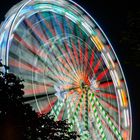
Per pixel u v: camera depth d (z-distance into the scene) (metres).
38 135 17.83
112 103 47.19
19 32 37.84
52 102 39.88
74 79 43.06
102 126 44.50
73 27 46.34
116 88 47.84
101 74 46.97
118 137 45.91
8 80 17.47
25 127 17.17
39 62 39.84
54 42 42.69
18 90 17.50
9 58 35.97
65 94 41.56
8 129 16.44
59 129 20.28
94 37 48.06
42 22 41.75
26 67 38.09
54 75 41.22
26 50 38.59
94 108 44.34
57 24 43.84
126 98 48.12
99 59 47.62
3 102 16.92
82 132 41.56
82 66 44.94
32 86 38.12
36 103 37.56
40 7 41.28
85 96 43.69
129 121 47.38
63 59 42.88
